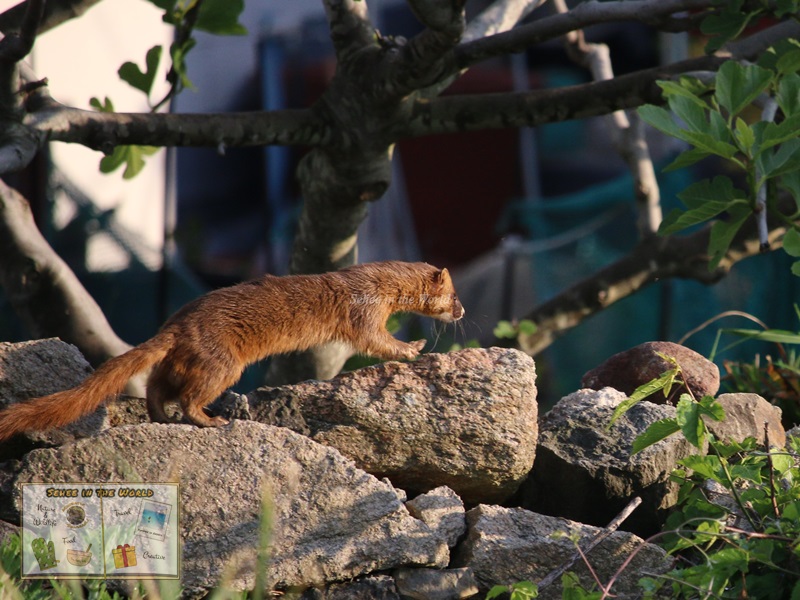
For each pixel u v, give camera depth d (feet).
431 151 95.76
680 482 26.04
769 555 22.53
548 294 66.59
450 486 26.53
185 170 100.99
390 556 24.04
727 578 22.16
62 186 56.59
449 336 70.13
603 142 100.78
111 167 40.19
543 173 99.09
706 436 25.09
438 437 25.79
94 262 55.83
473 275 76.38
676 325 59.47
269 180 91.30
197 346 25.27
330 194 36.45
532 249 65.92
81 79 75.41
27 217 35.94
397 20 94.58
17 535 22.85
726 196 26.94
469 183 96.02
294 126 34.35
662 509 26.71
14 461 23.77
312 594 23.71
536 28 31.19
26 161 29.07
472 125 35.04
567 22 31.12
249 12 95.50
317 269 39.06
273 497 23.71
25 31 27.04
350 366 40.50
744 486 26.12
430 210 95.71
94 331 36.73
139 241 57.21
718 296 57.98
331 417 25.80
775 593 23.07
